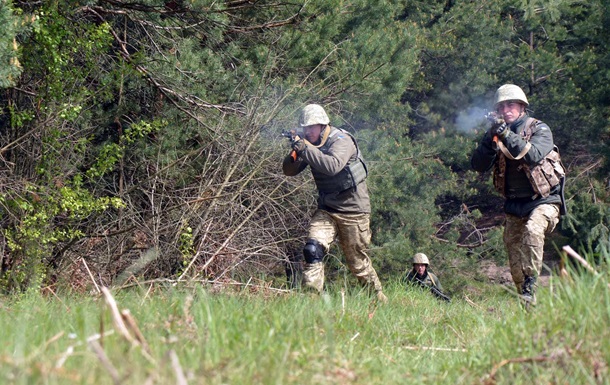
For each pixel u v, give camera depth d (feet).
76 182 38.96
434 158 74.69
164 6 45.11
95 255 42.52
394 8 59.16
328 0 51.60
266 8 50.83
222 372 12.84
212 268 43.32
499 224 95.20
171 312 18.81
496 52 87.25
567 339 15.62
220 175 45.57
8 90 41.52
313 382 13.61
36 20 36.27
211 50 48.57
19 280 37.50
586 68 84.79
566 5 82.84
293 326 17.80
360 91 53.88
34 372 10.76
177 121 47.16
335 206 31.99
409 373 16.76
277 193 47.96
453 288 69.10
